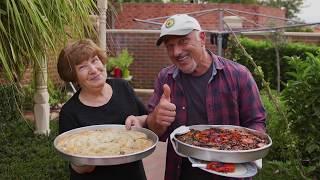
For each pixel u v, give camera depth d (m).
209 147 1.66
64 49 1.99
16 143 4.54
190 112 2.04
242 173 1.55
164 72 2.14
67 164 3.81
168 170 2.10
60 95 5.62
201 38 1.92
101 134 1.85
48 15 2.42
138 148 1.70
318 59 3.24
